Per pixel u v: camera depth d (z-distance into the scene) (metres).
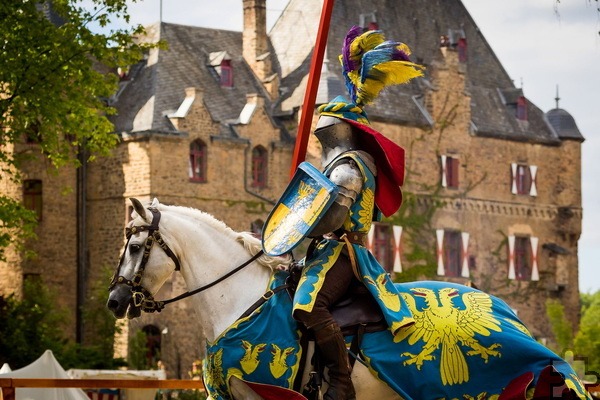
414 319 10.67
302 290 10.52
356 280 10.84
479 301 10.91
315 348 10.60
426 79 77.75
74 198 66.25
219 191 66.75
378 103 73.81
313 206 10.53
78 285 65.88
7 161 32.91
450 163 77.00
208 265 11.09
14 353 46.56
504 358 10.61
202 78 70.06
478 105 80.88
